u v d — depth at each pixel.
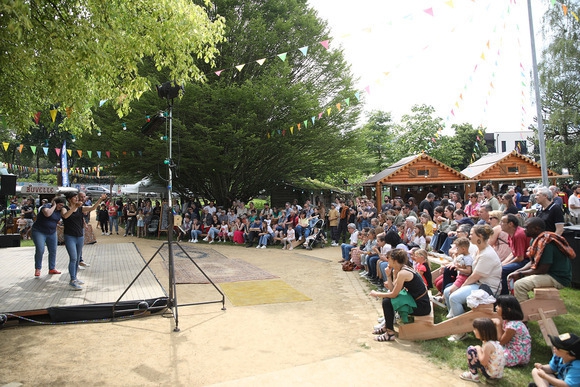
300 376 4.05
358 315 6.34
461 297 5.27
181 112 16.28
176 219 6.20
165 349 4.84
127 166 18.88
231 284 8.48
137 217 19.64
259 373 4.19
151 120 6.82
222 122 16.77
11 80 6.52
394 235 7.93
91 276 8.09
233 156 17.78
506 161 20.28
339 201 15.41
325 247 14.55
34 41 5.31
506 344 4.49
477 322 4.12
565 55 22.73
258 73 18.53
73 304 5.93
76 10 5.74
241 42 17.20
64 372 4.18
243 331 5.53
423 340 5.16
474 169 21.73
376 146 34.34
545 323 4.70
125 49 6.43
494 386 3.95
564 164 24.88
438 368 4.35
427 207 12.95
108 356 4.61
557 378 3.43
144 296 6.48
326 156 19.81
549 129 25.61
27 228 18.17
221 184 20.70
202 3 17.20
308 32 18.48
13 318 5.64
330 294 7.67
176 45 7.29
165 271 9.70
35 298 6.29
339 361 4.46
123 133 16.03
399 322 5.93
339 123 18.95
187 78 7.79
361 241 10.34
